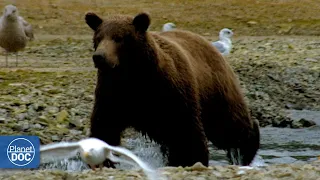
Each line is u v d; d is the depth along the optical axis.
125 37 17.59
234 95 20.47
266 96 34.91
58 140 23.84
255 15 72.19
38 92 30.48
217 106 19.92
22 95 29.75
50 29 65.69
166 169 17.02
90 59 47.28
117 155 16.14
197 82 18.95
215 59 20.22
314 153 23.86
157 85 17.92
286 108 33.66
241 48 52.44
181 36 20.02
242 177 16.12
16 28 39.81
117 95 17.97
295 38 60.16
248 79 38.97
